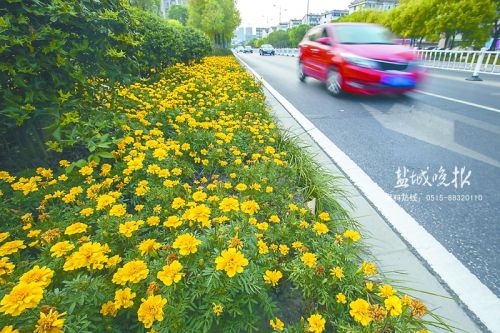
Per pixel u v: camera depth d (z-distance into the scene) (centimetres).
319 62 741
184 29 1153
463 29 1731
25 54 212
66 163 228
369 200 245
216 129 338
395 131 421
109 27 285
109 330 117
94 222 180
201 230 176
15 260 159
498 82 890
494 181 275
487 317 141
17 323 107
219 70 848
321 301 141
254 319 128
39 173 220
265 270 144
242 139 335
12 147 273
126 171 218
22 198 199
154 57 677
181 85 562
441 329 134
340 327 124
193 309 121
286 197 228
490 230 207
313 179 258
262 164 262
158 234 173
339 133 414
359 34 671
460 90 739
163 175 215
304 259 142
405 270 169
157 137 309
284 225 181
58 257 135
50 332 94
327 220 192
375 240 195
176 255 137
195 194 180
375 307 116
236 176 257
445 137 393
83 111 278
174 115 374
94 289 118
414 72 578
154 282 121
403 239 196
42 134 270
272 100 636
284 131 392
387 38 666
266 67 1508
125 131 286
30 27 215
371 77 567
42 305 110
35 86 224
